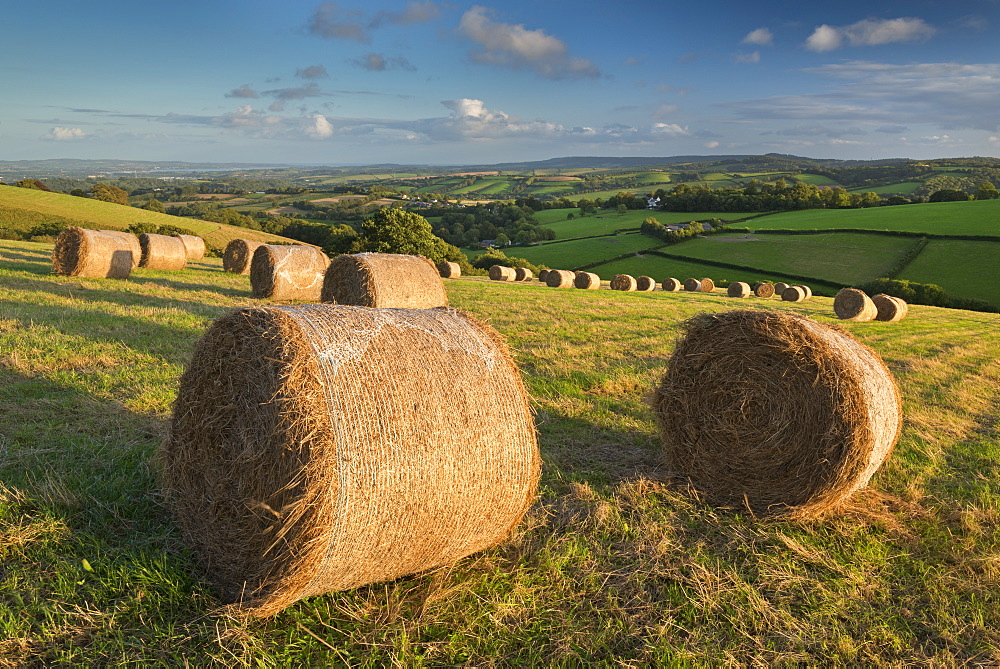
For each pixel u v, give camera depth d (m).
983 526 5.41
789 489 5.56
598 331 15.09
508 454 4.26
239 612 3.61
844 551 4.95
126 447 5.74
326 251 56.22
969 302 43.88
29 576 3.81
